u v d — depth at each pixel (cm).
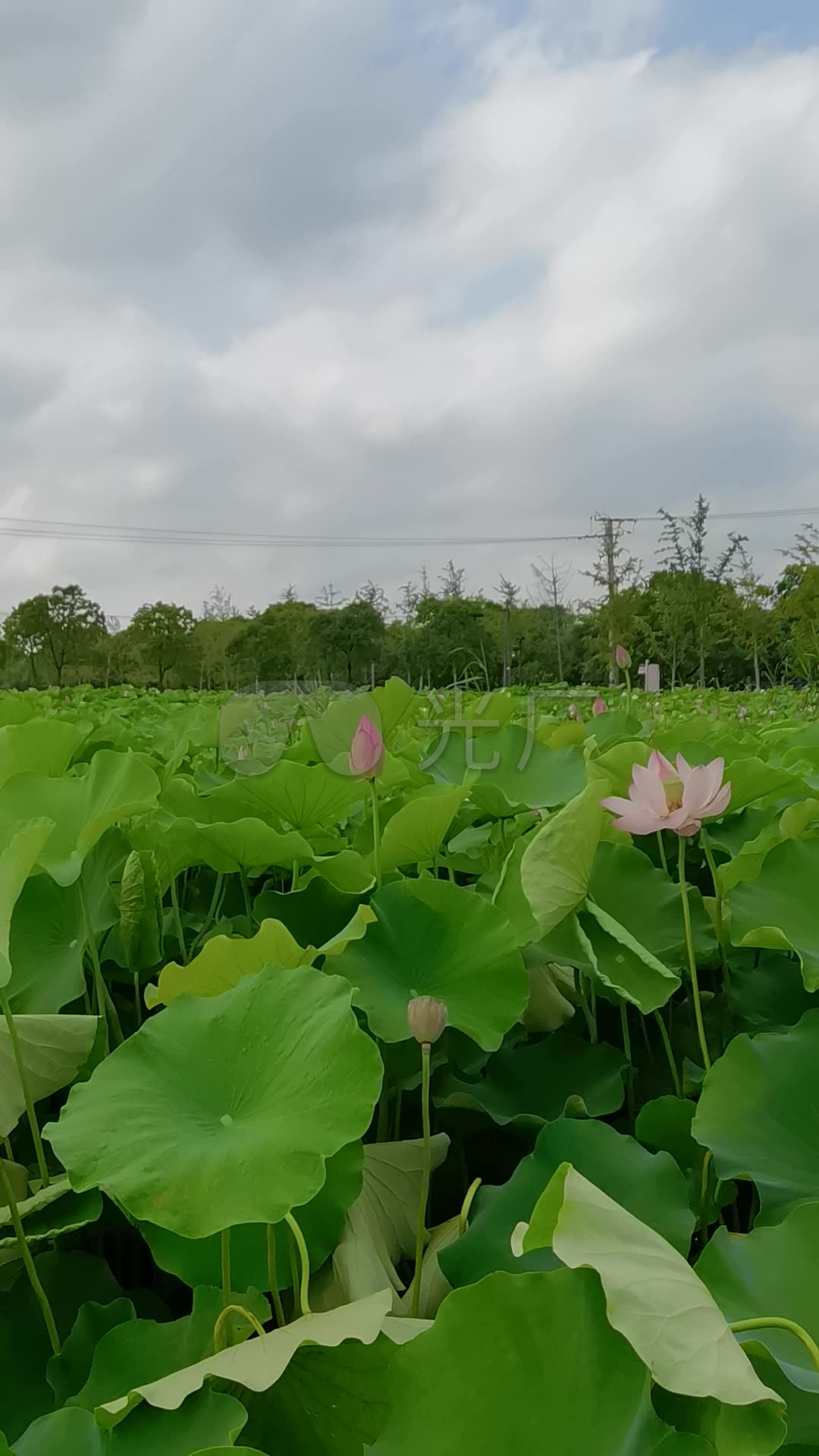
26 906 138
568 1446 58
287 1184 76
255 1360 67
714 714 618
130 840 156
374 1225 100
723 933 146
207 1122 88
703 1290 63
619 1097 123
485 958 126
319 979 95
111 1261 116
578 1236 64
